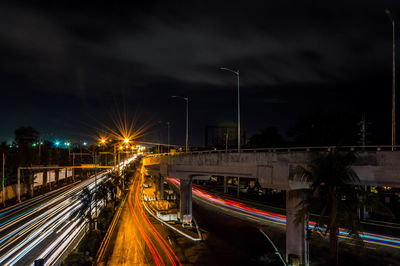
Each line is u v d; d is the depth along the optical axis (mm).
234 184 92938
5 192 59219
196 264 27641
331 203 21719
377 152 23203
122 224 45406
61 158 97000
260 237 37062
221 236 37719
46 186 80750
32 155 72750
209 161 41250
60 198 65188
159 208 59031
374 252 30094
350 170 22203
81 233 37312
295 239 27484
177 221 48062
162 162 56250
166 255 30375
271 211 53312
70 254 26156
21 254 29141
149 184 99938
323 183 23219
